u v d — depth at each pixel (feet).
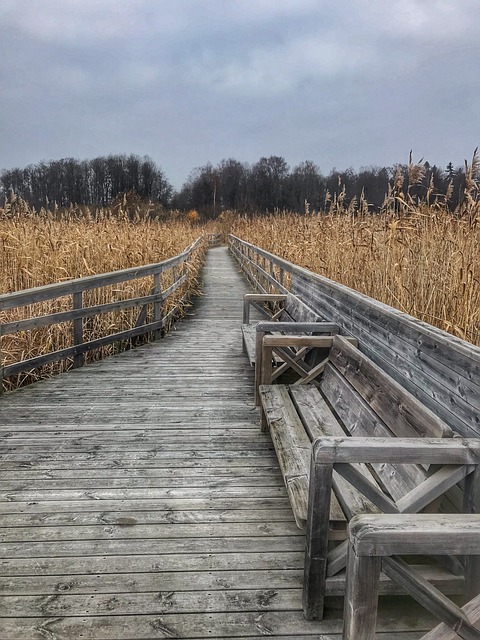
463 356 6.25
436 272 11.10
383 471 6.88
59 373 16.65
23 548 7.07
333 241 20.24
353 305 11.19
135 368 17.16
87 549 7.07
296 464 7.36
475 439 5.32
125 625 5.69
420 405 6.38
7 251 18.84
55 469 9.55
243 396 14.14
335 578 5.78
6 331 13.88
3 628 5.62
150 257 26.53
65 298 17.98
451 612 4.02
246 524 7.76
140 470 9.55
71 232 23.81
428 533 3.93
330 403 9.89
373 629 4.04
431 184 13.73
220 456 10.21
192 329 24.50
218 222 135.13
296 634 5.60
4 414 12.56
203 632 5.62
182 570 6.65
